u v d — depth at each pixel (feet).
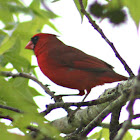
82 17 25.62
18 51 36.78
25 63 33.88
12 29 37.32
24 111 22.52
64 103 25.91
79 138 25.72
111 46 25.79
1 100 25.82
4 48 36.47
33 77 31.83
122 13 31.89
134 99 16.58
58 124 30.60
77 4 25.55
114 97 24.31
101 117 24.57
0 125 20.92
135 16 22.13
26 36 37.86
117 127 27.12
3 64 33.81
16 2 38.09
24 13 38.42
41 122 21.33
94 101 24.82
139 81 17.20
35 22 38.73
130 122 16.24
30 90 30.14
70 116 29.73
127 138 27.81
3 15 37.81
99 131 29.96
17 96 26.07
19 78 30.19
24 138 19.89
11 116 22.98
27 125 21.22
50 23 39.11
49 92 33.09
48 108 26.45
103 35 26.00
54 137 21.18
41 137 21.22
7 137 19.62
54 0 27.22
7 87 26.37
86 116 28.58
